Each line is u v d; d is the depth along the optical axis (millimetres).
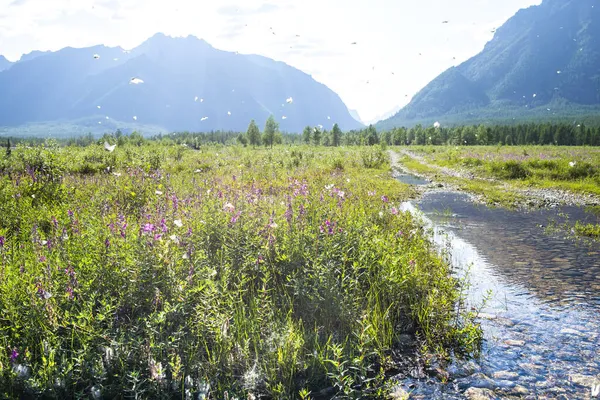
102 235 5836
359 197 11836
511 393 4449
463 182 25656
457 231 12484
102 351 4281
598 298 7133
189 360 4426
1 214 8406
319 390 4457
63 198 10102
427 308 5973
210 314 4887
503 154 46469
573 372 4848
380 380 4641
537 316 6406
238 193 9398
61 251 5715
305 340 5074
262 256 6172
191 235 6258
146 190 10836
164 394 3951
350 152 49594
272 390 4270
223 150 46125
